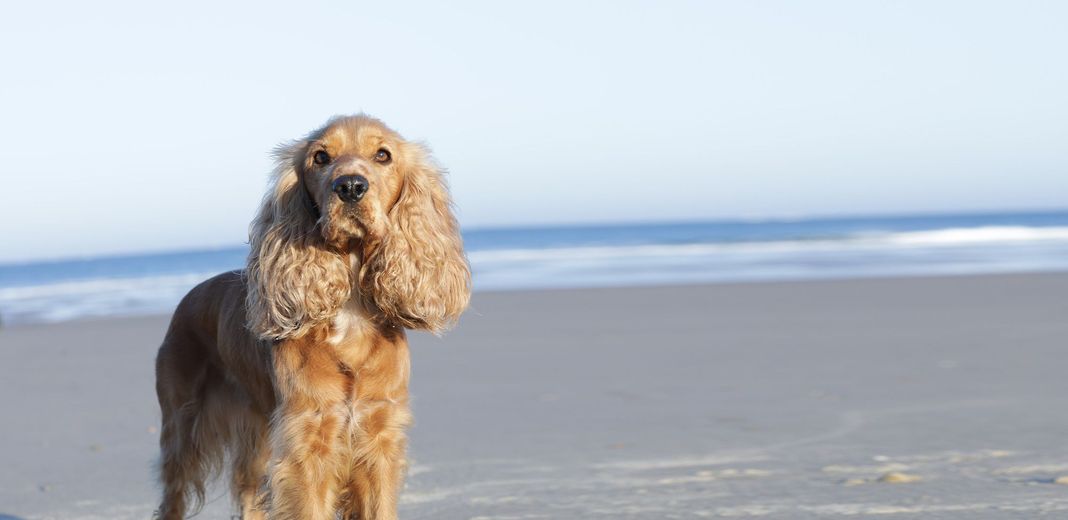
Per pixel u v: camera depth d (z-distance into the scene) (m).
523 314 15.50
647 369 9.76
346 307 4.13
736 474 5.57
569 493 5.26
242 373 4.59
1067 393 7.84
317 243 4.09
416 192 4.27
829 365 9.69
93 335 14.80
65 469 6.33
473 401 8.27
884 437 6.45
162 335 14.42
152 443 7.09
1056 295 16.00
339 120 4.23
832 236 45.31
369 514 4.08
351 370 4.04
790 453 6.09
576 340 12.16
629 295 18.30
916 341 11.22
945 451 5.97
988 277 19.88
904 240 42.19
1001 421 6.83
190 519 5.00
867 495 4.95
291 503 3.97
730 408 7.68
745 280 22.58
